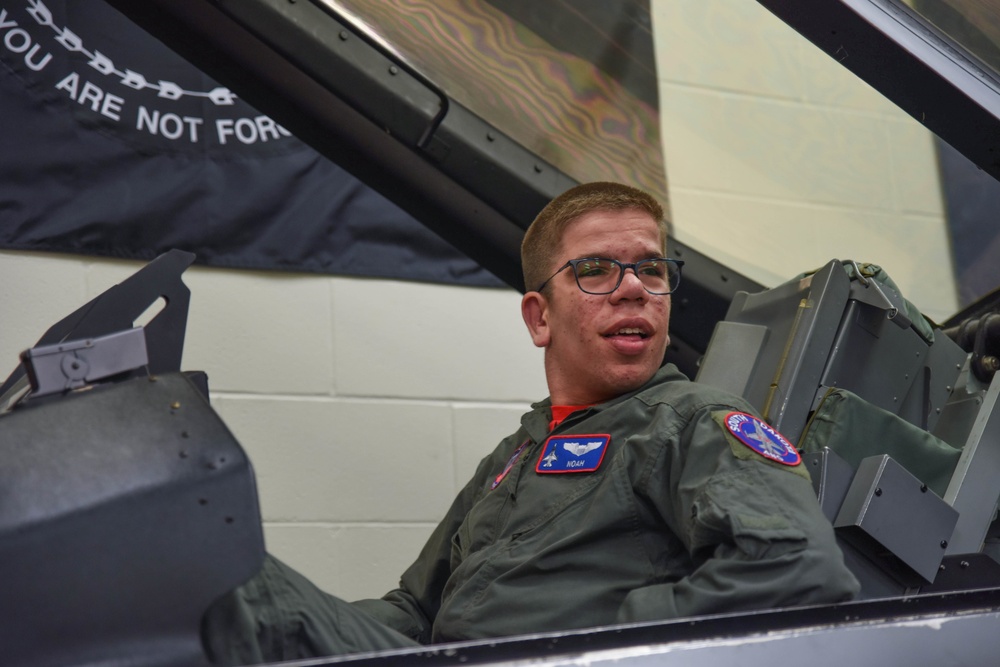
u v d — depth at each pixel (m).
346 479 2.58
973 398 1.54
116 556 0.80
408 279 2.75
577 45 1.88
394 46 1.82
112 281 2.47
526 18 1.82
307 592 1.02
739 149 2.38
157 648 0.79
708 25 2.36
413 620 1.53
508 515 1.30
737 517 1.03
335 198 2.70
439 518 2.62
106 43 2.58
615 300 1.37
